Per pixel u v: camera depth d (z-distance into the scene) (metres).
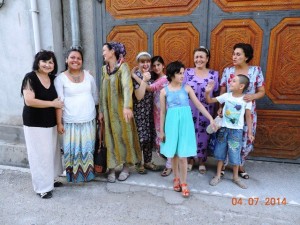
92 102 2.91
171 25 3.47
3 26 3.66
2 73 3.82
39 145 2.66
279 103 3.30
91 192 2.87
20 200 2.75
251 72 2.83
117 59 2.84
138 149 3.07
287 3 3.03
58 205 2.65
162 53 3.58
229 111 2.77
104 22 3.69
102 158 2.98
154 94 3.04
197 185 2.94
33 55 3.66
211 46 3.37
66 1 3.70
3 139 3.89
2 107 3.93
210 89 2.81
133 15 3.58
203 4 3.29
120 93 2.89
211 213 2.48
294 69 3.19
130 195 2.79
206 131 3.08
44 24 3.57
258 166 3.36
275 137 3.40
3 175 3.34
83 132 2.87
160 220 2.39
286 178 3.06
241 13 3.19
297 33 3.09
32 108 2.59
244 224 2.32
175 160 2.77
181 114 2.60
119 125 2.94
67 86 2.75
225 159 2.91
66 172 2.94
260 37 3.19
